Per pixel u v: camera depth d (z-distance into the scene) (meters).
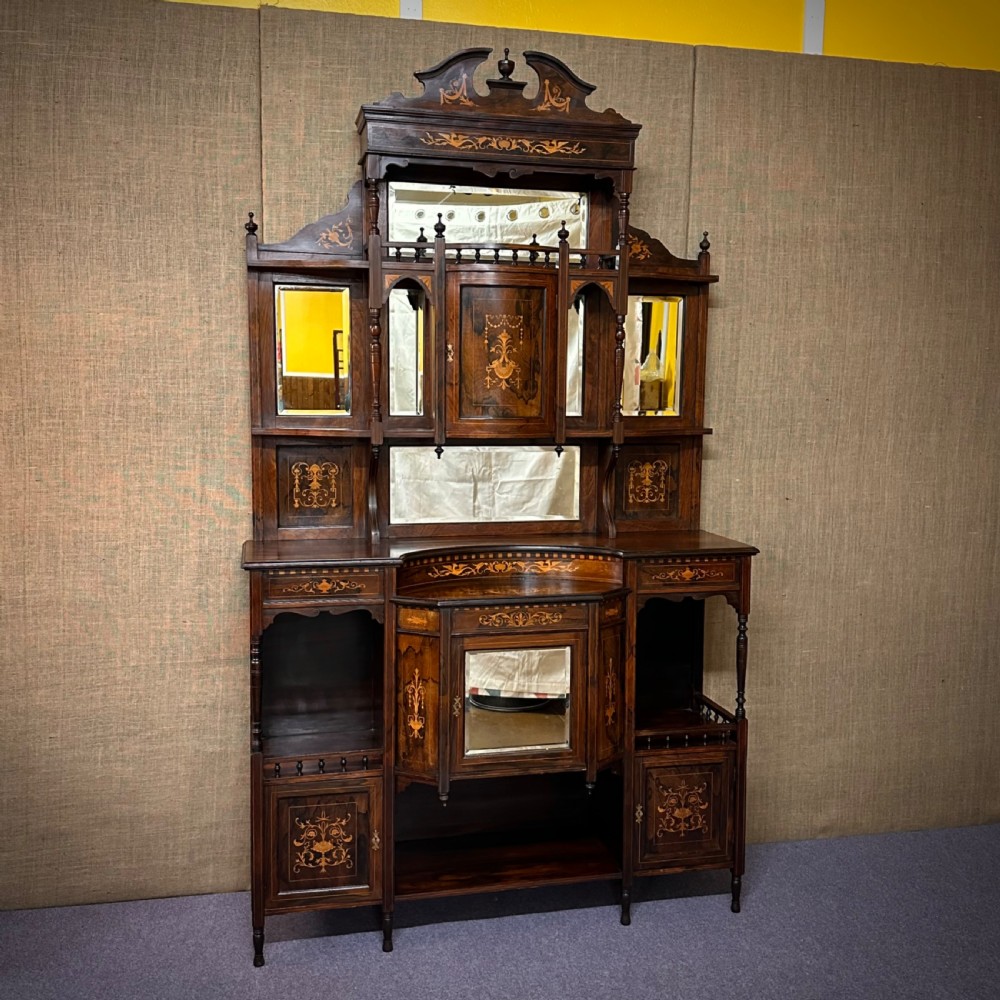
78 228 2.78
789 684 3.38
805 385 3.28
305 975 2.60
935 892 3.06
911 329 3.37
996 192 3.39
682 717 3.08
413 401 2.88
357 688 3.01
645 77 3.06
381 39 2.90
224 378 2.90
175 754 2.97
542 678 2.70
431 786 3.10
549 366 2.81
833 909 2.96
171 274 2.85
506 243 2.90
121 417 2.86
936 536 3.46
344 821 2.70
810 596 3.37
